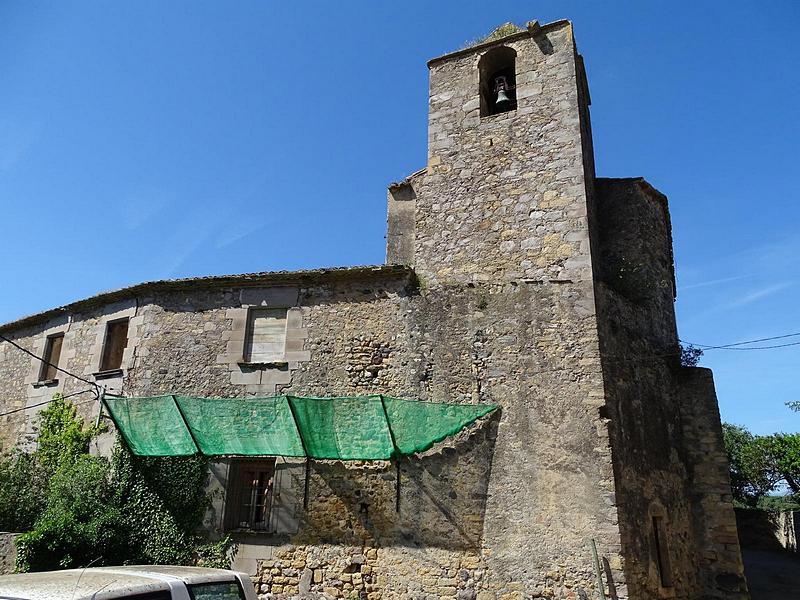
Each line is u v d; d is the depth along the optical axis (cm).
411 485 984
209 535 1033
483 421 985
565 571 866
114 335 1295
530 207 1114
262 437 1011
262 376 1119
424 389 1034
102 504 1052
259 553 1008
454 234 1155
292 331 1140
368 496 998
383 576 949
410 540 956
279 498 1030
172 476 1074
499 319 1041
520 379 993
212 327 1181
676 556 1002
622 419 972
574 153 1119
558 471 921
